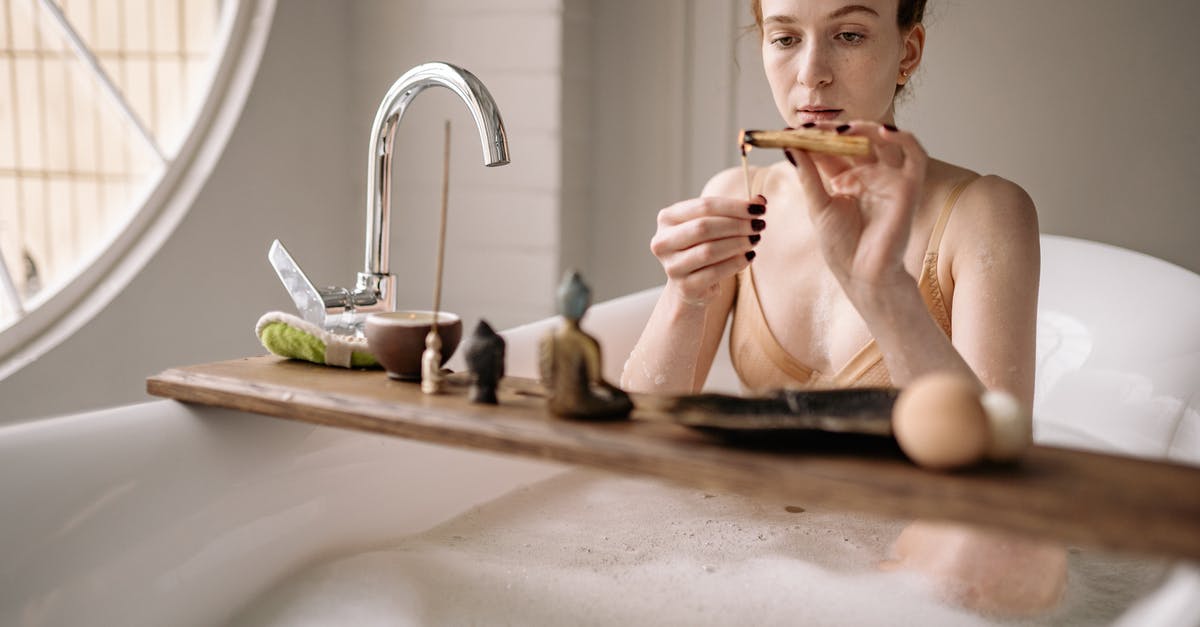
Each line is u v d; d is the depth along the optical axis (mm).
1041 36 2250
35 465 903
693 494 1377
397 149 2654
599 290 2711
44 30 3053
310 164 2525
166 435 1000
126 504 952
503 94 2506
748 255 1038
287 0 2414
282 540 1088
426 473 1269
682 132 2568
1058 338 1815
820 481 619
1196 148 2176
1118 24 2197
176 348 2158
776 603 1015
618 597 1038
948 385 622
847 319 1308
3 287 1998
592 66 2613
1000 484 602
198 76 3047
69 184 3135
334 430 1162
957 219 1217
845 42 1184
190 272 2184
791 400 680
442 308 2658
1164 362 1576
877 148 794
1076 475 620
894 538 1194
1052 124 2270
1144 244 2240
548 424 725
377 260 1146
